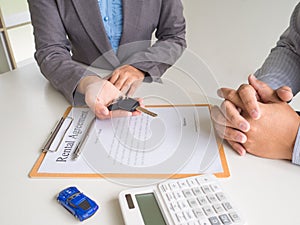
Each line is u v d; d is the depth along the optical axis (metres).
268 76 0.73
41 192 0.48
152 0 0.97
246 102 0.57
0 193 0.48
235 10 1.58
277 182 0.49
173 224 0.40
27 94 0.79
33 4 0.92
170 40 0.92
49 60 0.85
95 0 0.91
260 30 1.56
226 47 1.63
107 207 0.45
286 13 1.50
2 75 0.90
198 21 1.65
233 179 0.50
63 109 0.71
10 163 0.55
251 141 0.55
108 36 0.95
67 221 0.43
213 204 0.43
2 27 2.14
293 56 0.77
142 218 0.42
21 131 0.64
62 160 0.55
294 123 0.54
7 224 0.43
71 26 0.93
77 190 0.47
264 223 0.42
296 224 0.42
